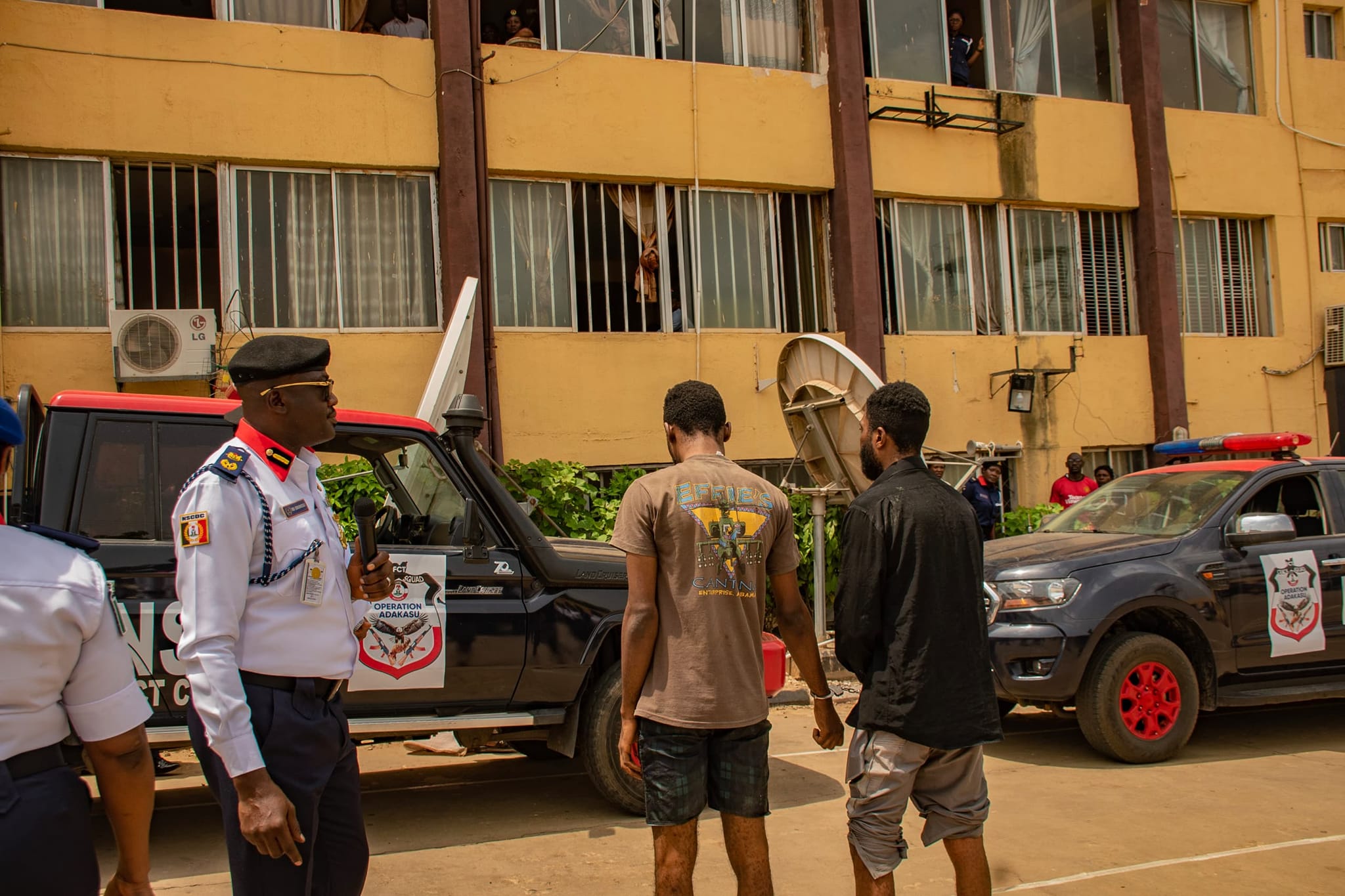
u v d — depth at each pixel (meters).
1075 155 12.23
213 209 9.31
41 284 8.78
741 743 3.10
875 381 7.14
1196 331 12.91
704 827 4.89
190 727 2.52
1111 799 5.23
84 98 8.79
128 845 2.17
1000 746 6.45
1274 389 12.95
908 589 3.15
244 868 2.40
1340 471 6.80
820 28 11.33
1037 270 12.21
